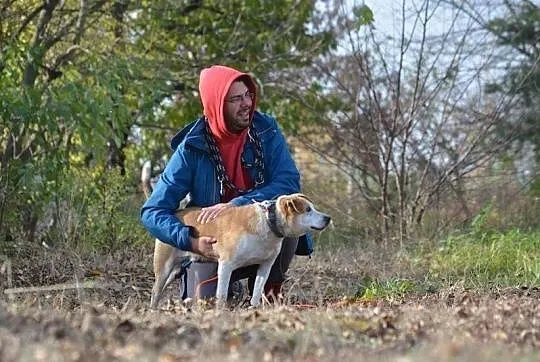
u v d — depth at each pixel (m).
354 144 14.66
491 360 3.84
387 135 13.94
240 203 7.25
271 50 15.70
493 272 10.26
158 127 15.23
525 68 15.16
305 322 5.05
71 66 12.29
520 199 15.14
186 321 5.29
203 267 7.51
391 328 5.05
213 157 7.34
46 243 11.29
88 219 11.58
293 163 7.55
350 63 14.85
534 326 5.29
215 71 7.23
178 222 7.22
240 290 7.89
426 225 13.76
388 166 13.98
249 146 7.43
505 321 5.36
